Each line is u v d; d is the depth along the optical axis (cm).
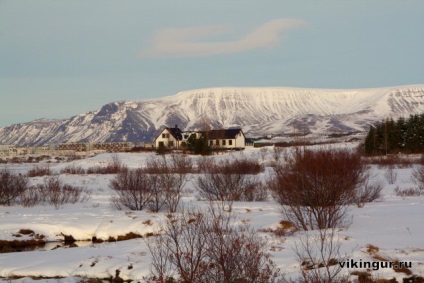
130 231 5472
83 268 4034
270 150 18750
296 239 4125
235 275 2753
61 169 15450
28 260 4441
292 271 3241
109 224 5762
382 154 19888
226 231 3662
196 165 14438
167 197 6594
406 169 12362
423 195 7606
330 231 4275
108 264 4028
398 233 4109
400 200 6888
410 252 3388
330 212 4603
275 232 4406
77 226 5834
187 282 2853
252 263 2855
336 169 4656
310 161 4709
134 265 3909
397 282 2925
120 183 8569
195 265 3020
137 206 7044
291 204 4738
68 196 8138
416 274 2989
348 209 5691
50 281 3784
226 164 10156
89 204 7819
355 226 4575
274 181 7356
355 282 2886
